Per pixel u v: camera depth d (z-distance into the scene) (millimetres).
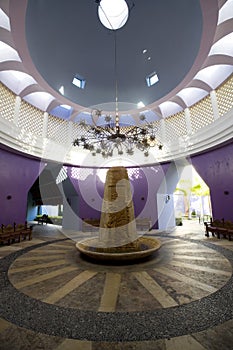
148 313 2182
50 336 1825
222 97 7066
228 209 6953
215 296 2543
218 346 1671
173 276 3217
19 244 6012
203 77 7051
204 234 7551
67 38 5816
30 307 2332
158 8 5324
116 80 6855
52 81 6266
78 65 6594
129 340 1764
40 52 5418
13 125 6855
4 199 6879
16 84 7195
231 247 5250
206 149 7609
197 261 3994
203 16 4254
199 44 4973
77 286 2881
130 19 5797
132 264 3805
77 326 1969
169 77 6605
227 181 7020
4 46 5609
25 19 4250
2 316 2154
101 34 6094
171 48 6004
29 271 3533
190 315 2135
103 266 3723
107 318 2098
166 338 1782
